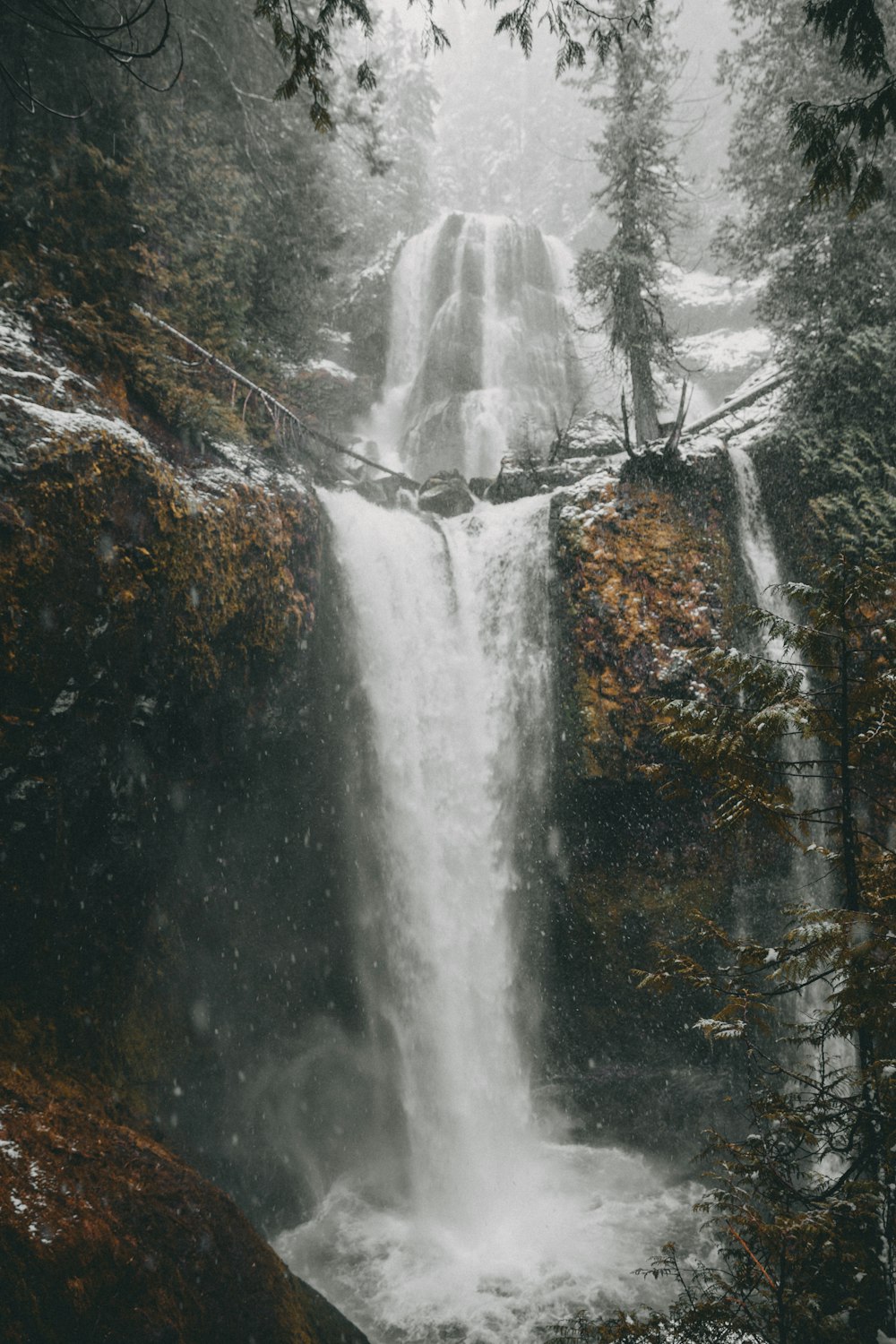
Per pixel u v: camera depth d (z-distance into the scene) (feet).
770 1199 13.08
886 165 52.42
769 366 72.43
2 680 25.53
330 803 47.11
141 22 47.39
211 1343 21.24
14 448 26.43
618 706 46.14
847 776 13.48
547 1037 49.26
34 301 33.40
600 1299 33.96
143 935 34.96
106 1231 20.54
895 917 12.05
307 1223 40.96
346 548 48.96
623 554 47.98
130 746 32.27
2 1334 17.44
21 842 26.61
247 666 38.60
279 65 61.31
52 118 39.68
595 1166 44.57
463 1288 35.29
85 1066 28.86
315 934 47.98
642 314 65.05
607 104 63.93
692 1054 45.98
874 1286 12.27
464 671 53.21
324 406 70.85
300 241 61.82
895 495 52.54
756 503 56.49
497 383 99.76
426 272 110.93
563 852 49.16
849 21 13.17
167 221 47.52
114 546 29.53
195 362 44.14
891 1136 12.12
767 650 49.62
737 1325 12.77
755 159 62.54
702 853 46.42
